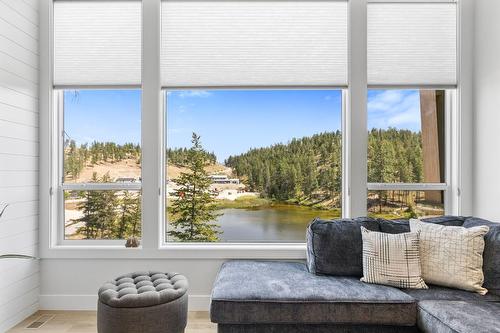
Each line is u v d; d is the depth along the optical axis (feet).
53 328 7.70
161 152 9.14
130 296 5.89
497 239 6.50
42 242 8.80
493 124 8.22
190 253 8.80
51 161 8.97
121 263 8.87
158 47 8.90
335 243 7.36
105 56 9.04
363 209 8.94
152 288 6.41
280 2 9.05
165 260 8.87
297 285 6.52
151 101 8.90
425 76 9.16
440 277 6.61
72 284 8.83
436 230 6.95
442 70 9.18
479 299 6.09
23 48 8.24
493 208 8.20
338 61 9.06
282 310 5.92
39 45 8.89
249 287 6.37
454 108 9.24
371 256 6.88
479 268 6.46
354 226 7.60
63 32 9.05
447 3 9.18
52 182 9.00
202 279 8.87
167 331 5.99
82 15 9.03
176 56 9.03
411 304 5.95
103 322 5.91
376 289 6.39
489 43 8.37
